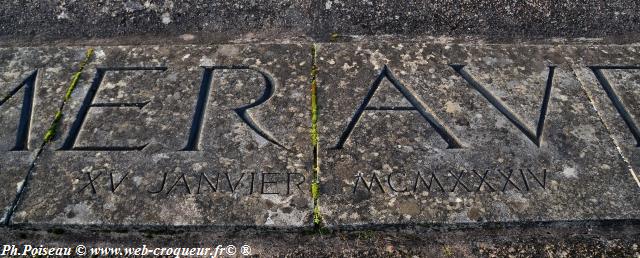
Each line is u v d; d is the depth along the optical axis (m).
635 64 2.64
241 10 2.91
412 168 2.12
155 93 2.45
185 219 1.97
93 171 2.11
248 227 1.96
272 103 2.40
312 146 2.21
